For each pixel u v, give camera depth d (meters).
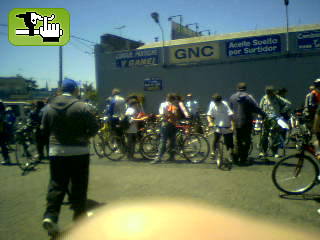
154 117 10.52
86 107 3.61
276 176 4.87
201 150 7.45
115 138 8.08
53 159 3.54
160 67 19.05
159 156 7.50
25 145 7.19
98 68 20.92
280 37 15.88
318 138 4.60
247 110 6.88
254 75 16.62
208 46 17.64
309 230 3.58
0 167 7.76
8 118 9.76
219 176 6.03
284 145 7.36
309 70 15.47
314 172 4.80
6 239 3.61
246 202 4.55
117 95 8.26
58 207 3.51
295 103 15.79
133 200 4.78
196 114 12.77
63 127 3.52
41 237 3.65
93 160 8.17
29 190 5.58
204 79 17.89
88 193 5.19
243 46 16.77
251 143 7.64
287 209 4.23
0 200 5.02
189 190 5.20
